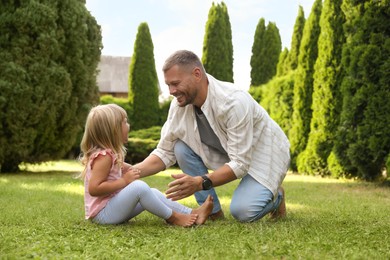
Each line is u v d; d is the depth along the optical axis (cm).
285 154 329
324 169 911
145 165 337
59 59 883
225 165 298
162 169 345
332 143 899
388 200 489
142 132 1509
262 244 222
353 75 743
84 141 297
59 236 247
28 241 229
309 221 309
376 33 711
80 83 916
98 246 219
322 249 212
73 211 360
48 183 656
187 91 297
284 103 1094
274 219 327
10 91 823
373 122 715
